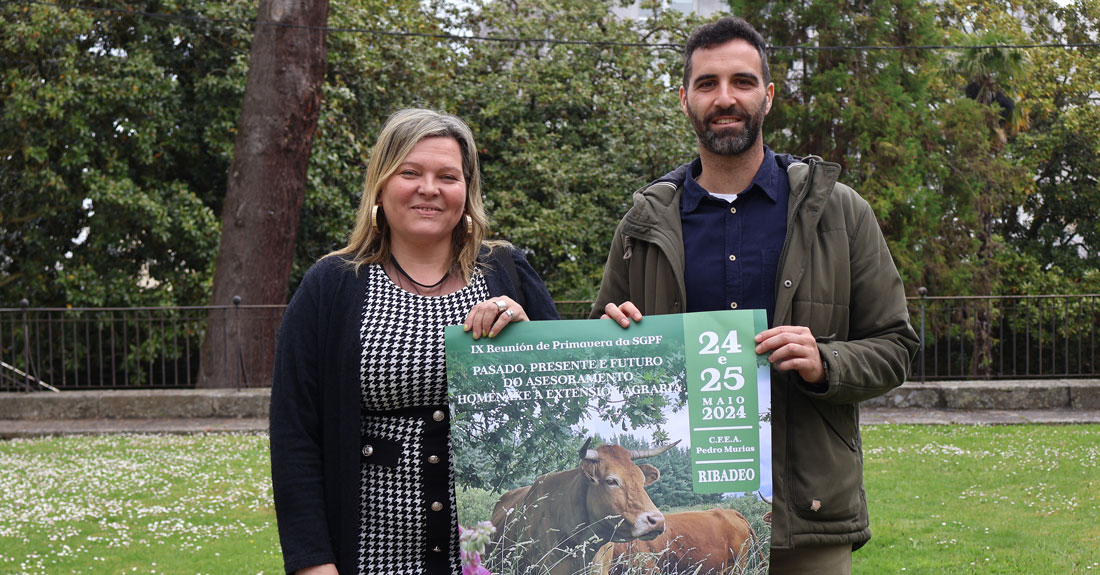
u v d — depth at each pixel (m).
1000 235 19.44
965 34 17.80
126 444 8.71
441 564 2.14
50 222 15.38
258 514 6.17
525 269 2.42
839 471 2.34
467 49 17.52
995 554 4.98
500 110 16.59
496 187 16.27
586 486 2.13
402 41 15.93
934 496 6.26
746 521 2.14
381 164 2.22
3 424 9.74
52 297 15.67
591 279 15.66
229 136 14.98
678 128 16.30
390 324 2.18
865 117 14.33
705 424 2.16
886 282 2.38
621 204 15.99
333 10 14.92
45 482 7.11
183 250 15.30
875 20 14.45
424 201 2.18
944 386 9.93
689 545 2.12
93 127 14.54
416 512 2.12
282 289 12.13
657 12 18.64
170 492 6.77
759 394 2.16
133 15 14.60
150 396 10.06
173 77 14.45
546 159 16.05
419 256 2.28
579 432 2.15
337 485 2.11
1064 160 21.22
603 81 17.17
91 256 15.24
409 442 2.14
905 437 8.43
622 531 2.12
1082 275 20.08
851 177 14.53
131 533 5.71
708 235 2.45
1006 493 6.32
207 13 14.46
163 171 15.31
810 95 14.77
